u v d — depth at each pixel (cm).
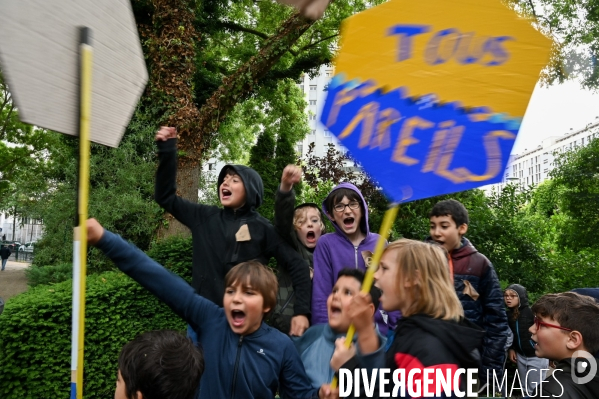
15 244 3700
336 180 1059
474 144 174
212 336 218
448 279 176
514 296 470
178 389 147
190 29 1012
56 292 511
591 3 1190
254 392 211
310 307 308
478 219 888
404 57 181
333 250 319
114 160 967
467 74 177
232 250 297
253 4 1525
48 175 1277
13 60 129
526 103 172
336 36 1402
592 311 210
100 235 197
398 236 874
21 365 480
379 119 181
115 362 528
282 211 303
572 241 1255
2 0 128
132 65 174
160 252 697
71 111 145
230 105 1040
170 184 293
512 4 175
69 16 146
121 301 538
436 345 159
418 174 175
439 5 179
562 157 1346
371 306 172
